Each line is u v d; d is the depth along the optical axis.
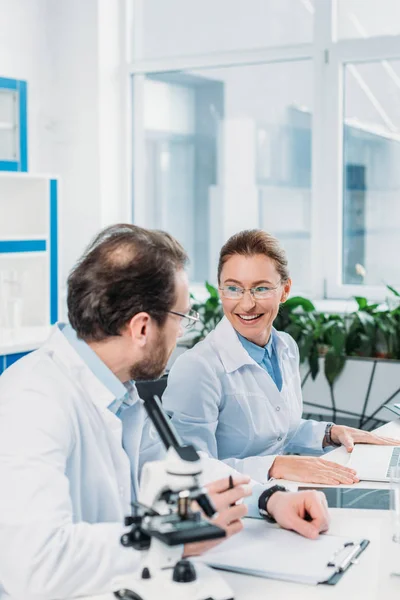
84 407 1.46
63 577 1.25
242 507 1.43
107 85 5.11
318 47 4.64
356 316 4.25
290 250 4.86
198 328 4.62
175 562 1.24
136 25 5.21
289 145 4.82
